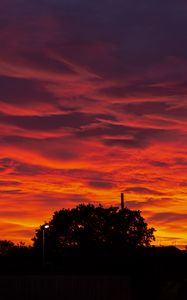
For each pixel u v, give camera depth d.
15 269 60.06
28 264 67.50
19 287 43.03
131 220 73.19
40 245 77.81
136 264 47.09
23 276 43.03
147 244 72.56
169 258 46.62
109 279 39.16
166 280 42.03
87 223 75.25
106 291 39.06
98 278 39.53
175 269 43.75
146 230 73.00
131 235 72.62
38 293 42.12
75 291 40.41
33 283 42.50
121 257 52.34
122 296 38.44
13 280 43.38
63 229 77.56
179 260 45.78
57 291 41.19
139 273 42.16
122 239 71.75
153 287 41.44
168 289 41.53
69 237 77.00
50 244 77.19
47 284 41.84
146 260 47.12
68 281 40.88
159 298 41.12
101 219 74.94
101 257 55.34
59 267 58.19
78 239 74.25
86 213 76.12
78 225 76.56
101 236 73.62
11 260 70.56
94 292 39.50
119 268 50.81
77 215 76.56
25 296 42.59
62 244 77.12
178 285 41.78
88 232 73.81
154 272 42.25
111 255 54.31
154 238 72.88
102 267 53.28
